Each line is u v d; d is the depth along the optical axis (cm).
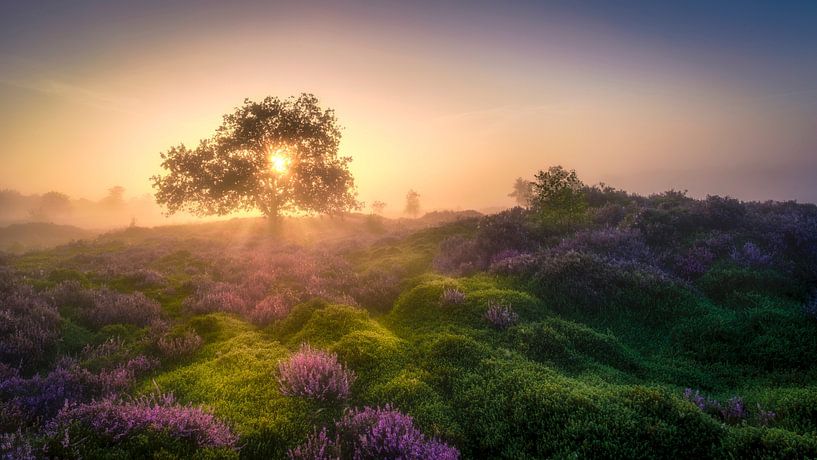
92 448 415
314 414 565
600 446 476
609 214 1811
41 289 1141
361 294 1238
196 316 1023
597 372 715
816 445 433
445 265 1605
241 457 475
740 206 1625
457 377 668
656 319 963
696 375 744
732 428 505
